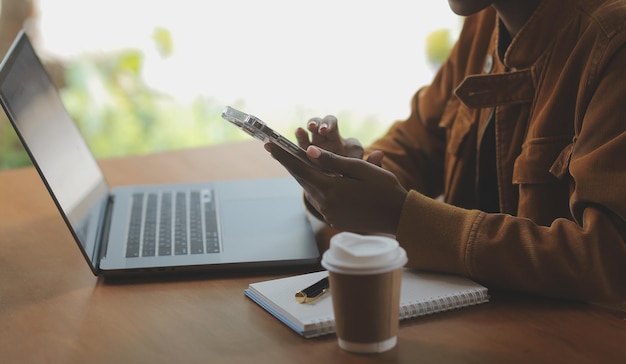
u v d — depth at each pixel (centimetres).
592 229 113
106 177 177
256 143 203
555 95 129
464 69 165
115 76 383
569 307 112
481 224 115
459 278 116
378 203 119
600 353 99
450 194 160
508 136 140
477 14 164
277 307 108
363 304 95
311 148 117
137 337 104
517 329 105
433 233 116
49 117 140
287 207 148
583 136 120
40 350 102
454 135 158
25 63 141
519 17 140
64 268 128
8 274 126
